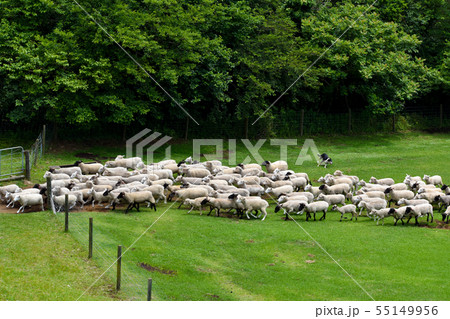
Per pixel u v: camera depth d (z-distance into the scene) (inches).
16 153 1064.8
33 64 1107.9
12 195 805.2
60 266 628.7
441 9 1734.7
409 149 1441.9
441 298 568.1
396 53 1530.5
